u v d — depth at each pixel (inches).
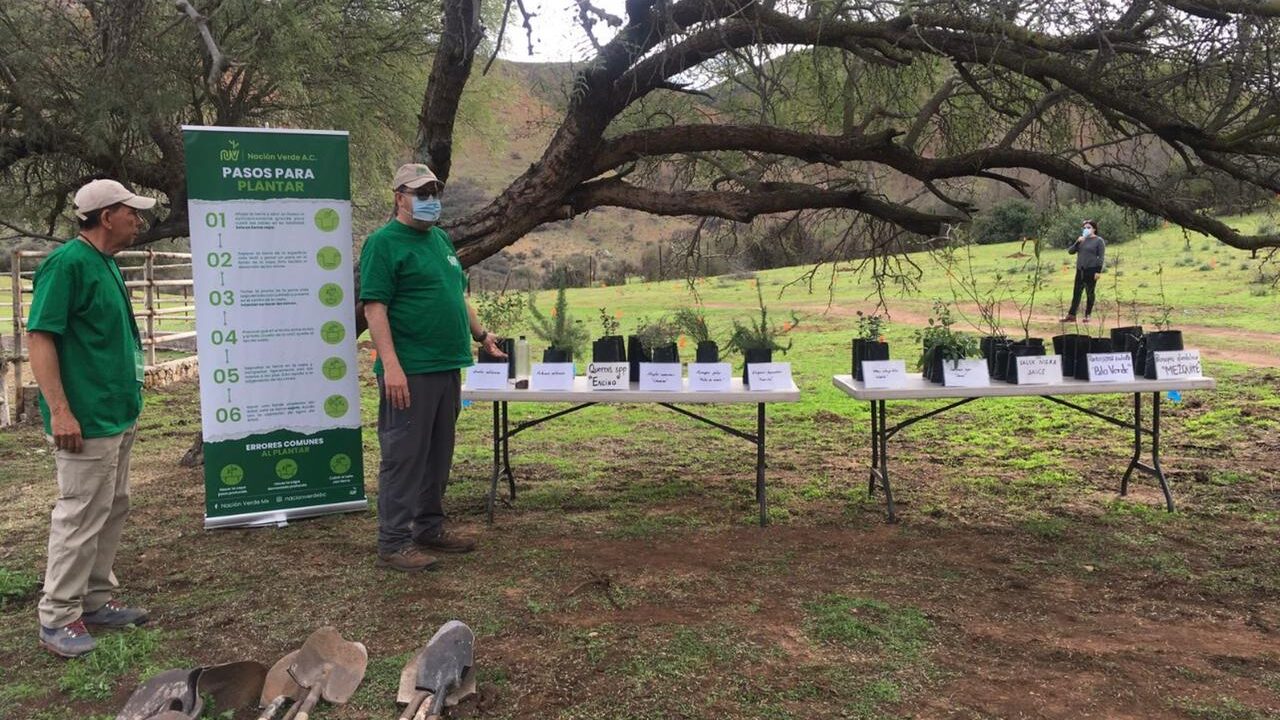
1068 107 226.7
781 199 232.7
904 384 218.4
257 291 216.2
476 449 316.8
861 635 148.4
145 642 148.1
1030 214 268.2
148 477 277.3
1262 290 707.4
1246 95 184.9
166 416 402.9
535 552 195.3
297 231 218.1
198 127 207.0
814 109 257.0
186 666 141.9
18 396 398.6
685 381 228.8
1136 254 1043.3
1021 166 218.7
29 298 475.2
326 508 227.6
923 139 261.7
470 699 128.0
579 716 123.0
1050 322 614.9
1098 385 213.0
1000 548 195.6
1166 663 138.2
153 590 175.8
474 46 235.1
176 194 320.8
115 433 146.2
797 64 236.8
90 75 278.7
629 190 241.3
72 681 135.4
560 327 228.5
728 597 166.7
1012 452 293.0
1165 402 356.2
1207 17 173.6
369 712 126.1
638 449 313.6
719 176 276.8
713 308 821.2
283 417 221.6
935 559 188.4
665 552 194.9
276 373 219.9
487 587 173.8
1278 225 244.1
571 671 136.2
